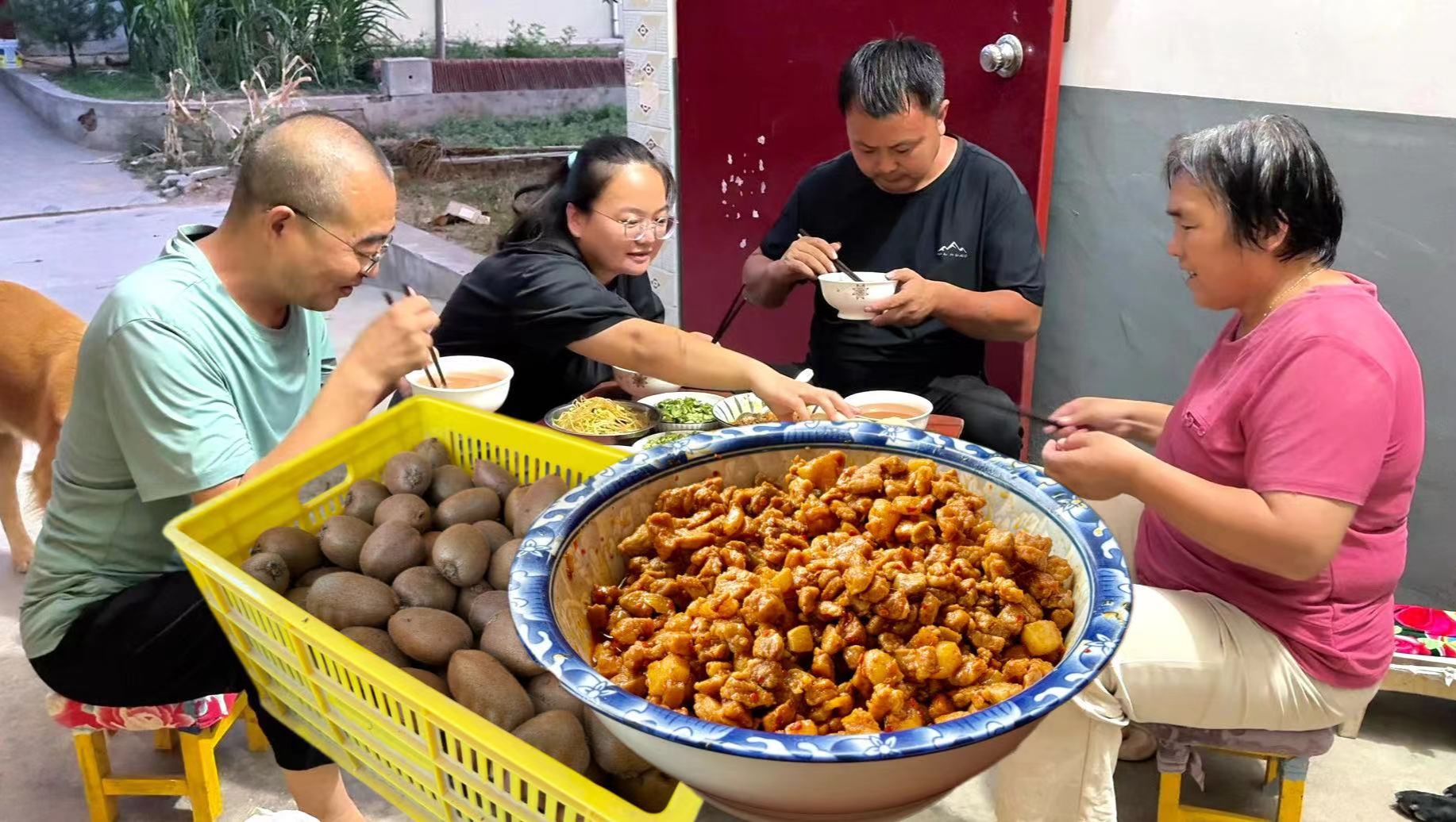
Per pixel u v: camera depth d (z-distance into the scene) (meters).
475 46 5.14
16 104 4.58
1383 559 1.54
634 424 1.83
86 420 1.56
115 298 1.52
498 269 2.03
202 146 4.70
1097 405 1.82
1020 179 2.75
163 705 1.80
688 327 3.92
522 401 2.20
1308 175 1.43
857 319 2.14
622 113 5.37
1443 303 2.34
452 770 1.02
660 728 0.77
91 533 1.62
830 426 1.20
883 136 2.22
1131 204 2.75
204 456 1.50
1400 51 2.25
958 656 0.96
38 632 1.63
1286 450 1.41
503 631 1.18
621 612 1.05
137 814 2.04
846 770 0.76
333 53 4.93
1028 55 2.64
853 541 1.04
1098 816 1.65
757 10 3.23
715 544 1.10
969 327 2.29
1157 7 2.57
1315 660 1.56
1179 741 1.69
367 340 1.53
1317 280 1.51
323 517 1.47
